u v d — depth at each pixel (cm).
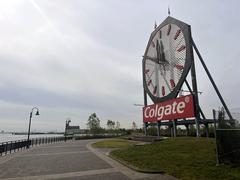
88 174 1107
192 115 2809
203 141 1834
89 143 3828
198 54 3070
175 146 1803
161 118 3466
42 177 1066
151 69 3959
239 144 1089
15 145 2583
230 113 1231
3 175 1120
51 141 4644
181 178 962
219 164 1117
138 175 1056
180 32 3275
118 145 3039
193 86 2927
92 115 8094
